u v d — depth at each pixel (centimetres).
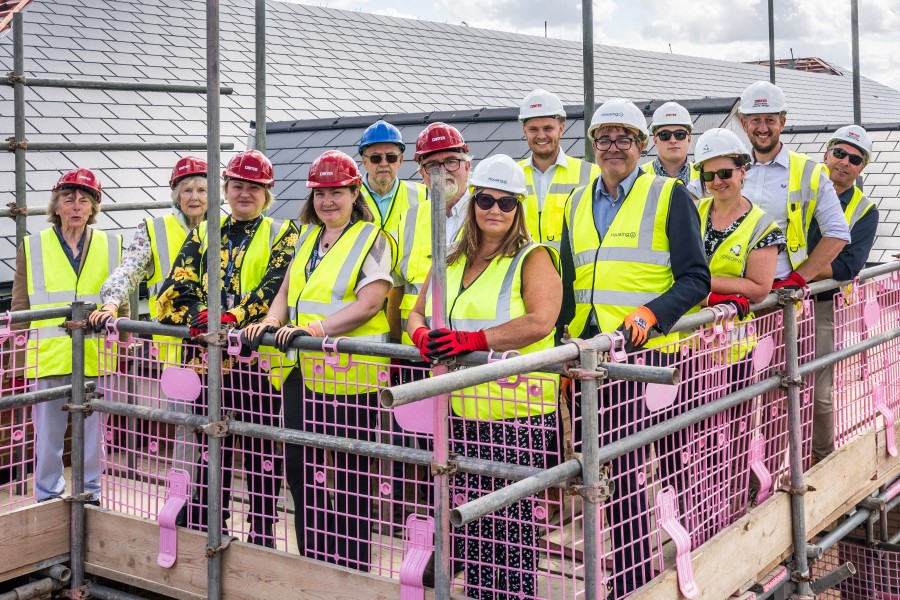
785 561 467
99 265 551
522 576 359
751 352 433
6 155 830
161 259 497
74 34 1176
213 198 403
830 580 485
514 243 360
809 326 485
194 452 430
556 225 524
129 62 1155
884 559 701
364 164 529
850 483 522
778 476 466
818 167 496
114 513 460
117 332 455
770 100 492
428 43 1775
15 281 544
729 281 426
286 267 438
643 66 2233
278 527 487
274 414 420
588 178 528
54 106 952
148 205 638
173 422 427
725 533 406
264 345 423
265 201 454
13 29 605
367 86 1424
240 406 441
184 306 439
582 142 848
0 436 591
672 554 421
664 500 372
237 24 1472
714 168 431
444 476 324
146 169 909
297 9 1658
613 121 385
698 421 384
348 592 380
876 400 561
